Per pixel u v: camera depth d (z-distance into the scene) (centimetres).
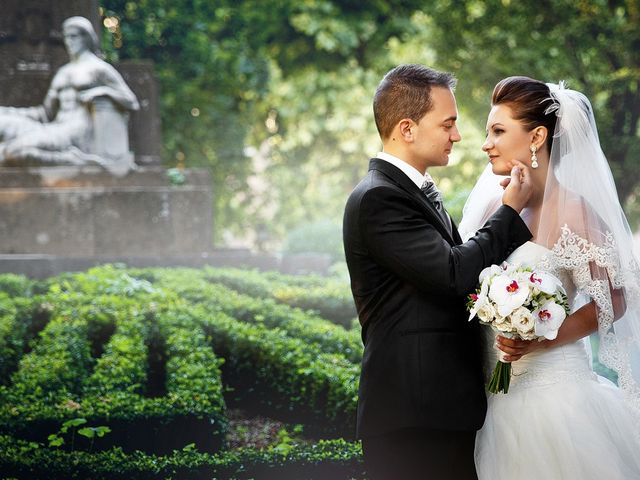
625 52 1855
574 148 425
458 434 405
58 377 760
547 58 1872
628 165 1889
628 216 2050
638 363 424
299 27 2316
